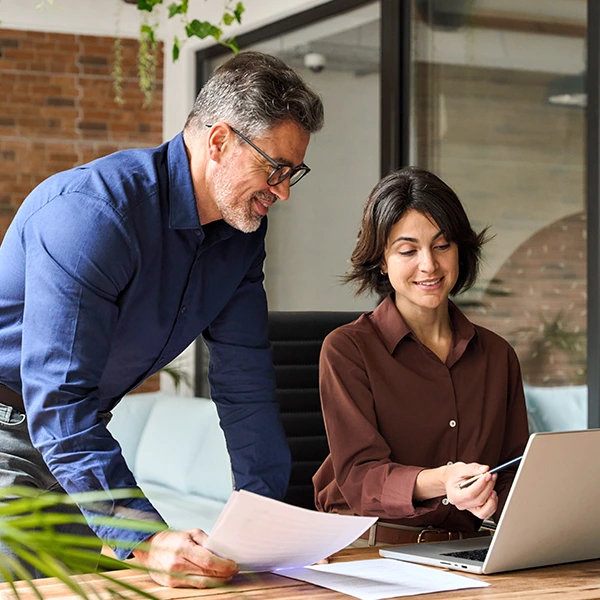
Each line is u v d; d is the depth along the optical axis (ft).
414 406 6.92
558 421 11.27
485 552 5.60
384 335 7.07
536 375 11.58
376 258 7.08
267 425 6.34
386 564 5.38
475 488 5.55
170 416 16.24
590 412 10.77
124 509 4.91
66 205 5.41
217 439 14.93
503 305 12.07
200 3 18.76
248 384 6.40
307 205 16.02
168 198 5.78
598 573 5.27
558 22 11.34
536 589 4.87
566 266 11.16
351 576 5.05
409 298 6.93
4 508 2.96
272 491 6.29
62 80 20.44
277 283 16.88
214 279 6.22
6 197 20.29
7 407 6.08
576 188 11.05
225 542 4.71
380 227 6.91
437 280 6.86
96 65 20.58
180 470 15.29
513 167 11.98
